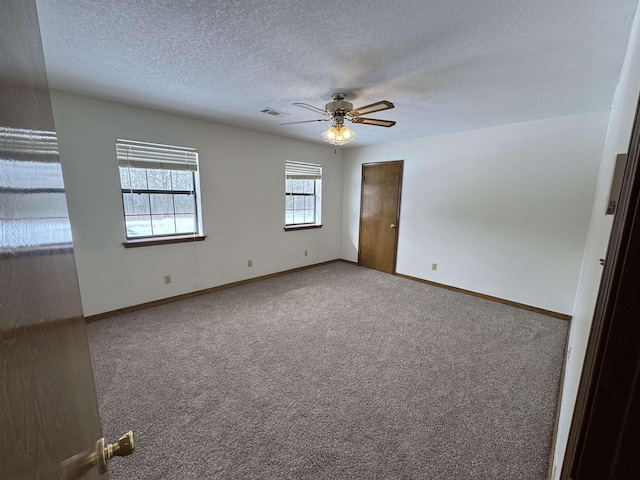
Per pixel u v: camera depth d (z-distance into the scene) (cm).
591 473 39
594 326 60
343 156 523
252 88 234
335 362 224
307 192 486
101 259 284
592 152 281
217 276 377
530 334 273
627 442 35
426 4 132
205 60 187
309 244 495
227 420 166
